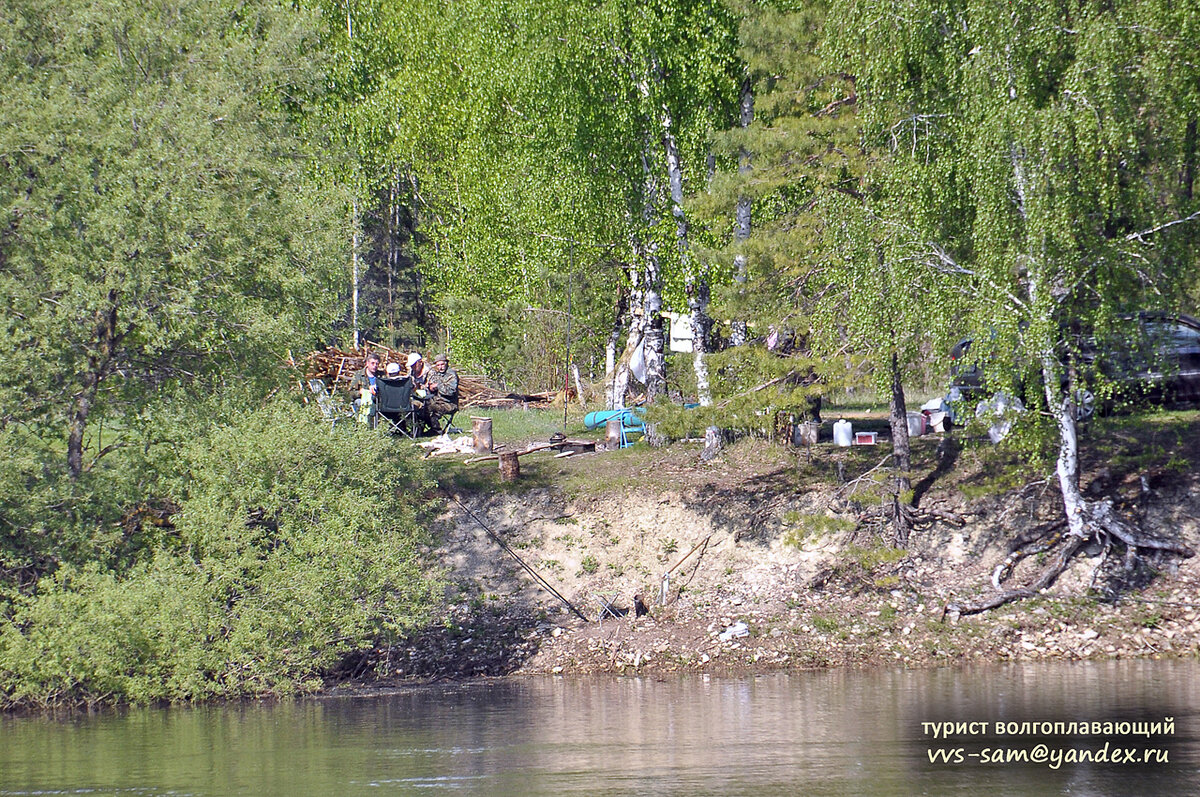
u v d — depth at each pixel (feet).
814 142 210.38
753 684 178.81
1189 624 195.62
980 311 186.29
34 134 204.23
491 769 125.49
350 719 159.02
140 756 137.28
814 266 210.38
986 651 194.49
